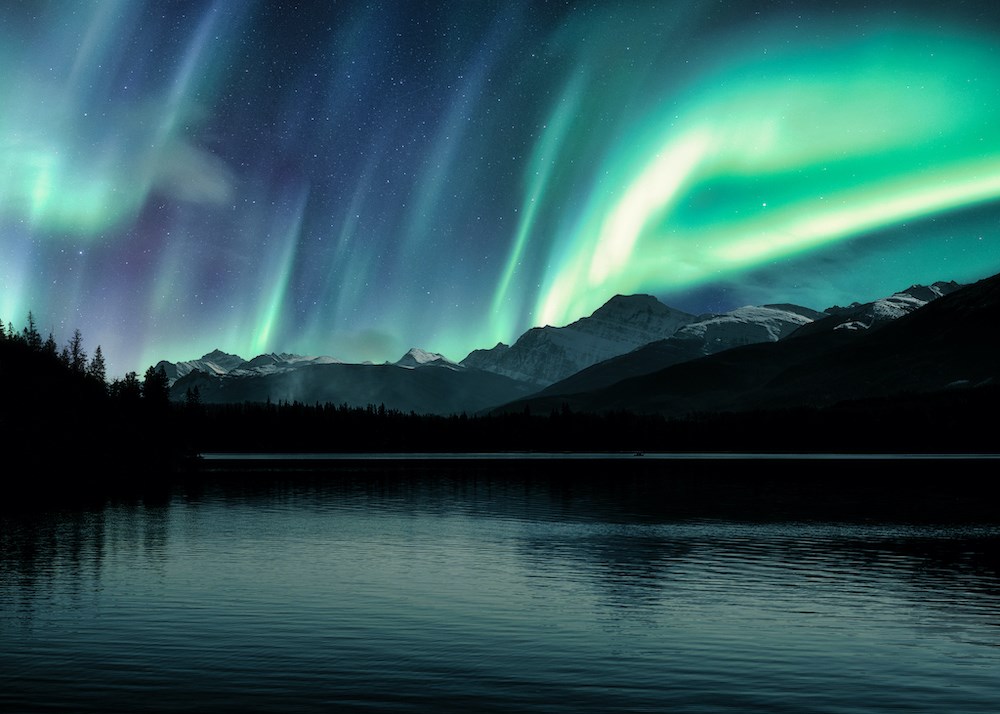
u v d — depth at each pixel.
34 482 143.88
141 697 25.81
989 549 60.69
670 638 33.56
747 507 96.44
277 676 28.08
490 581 46.66
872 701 25.86
